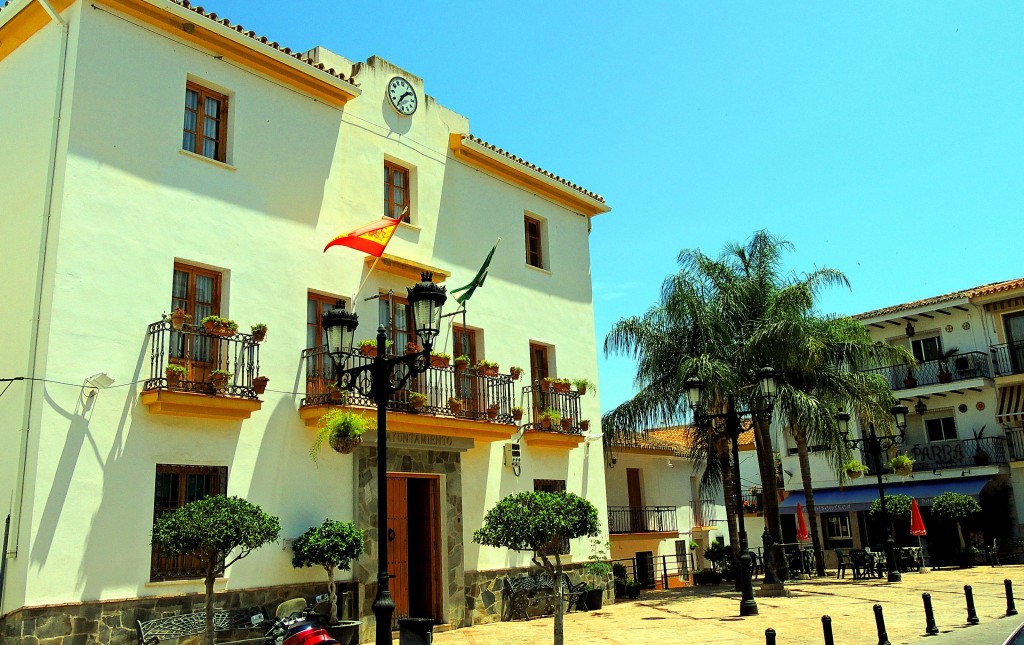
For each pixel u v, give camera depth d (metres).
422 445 15.25
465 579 15.90
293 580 13.00
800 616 14.97
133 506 11.38
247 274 13.46
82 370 11.17
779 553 22.06
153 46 12.88
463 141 17.88
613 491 27.52
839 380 22.42
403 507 15.52
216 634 11.69
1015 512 28.48
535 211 20.19
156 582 11.39
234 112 13.85
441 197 17.52
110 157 12.03
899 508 27.09
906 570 25.86
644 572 27.17
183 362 12.30
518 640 13.44
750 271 22.44
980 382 29.12
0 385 11.45
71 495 10.79
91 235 11.60
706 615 15.77
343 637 12.55
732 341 21.27
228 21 13.71
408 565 15.46
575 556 18.64
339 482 14.02
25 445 10.81
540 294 19.70
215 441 12.43
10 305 11.80
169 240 12.52
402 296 16.09
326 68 15.15
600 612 17.39
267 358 13.44
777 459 34.09
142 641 10.88
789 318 20.52
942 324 31.11
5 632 10.27
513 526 10.99
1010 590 14.40
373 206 15.88
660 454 29.23
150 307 12.10
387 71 16.81
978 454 28.91
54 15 12.12
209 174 13.27
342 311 10.08
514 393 18.23
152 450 11.70
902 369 31.33
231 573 12.20
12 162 12.61
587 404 20.39
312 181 14.83
